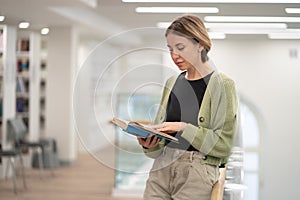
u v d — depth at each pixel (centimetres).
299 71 677
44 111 919
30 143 748
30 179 741
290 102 693
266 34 595
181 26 154
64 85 868
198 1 454
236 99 170
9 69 741
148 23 507
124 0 471
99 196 621
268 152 698
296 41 659
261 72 670
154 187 175
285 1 437
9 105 745
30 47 827
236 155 250
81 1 520
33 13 660
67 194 636
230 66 650
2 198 615
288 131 696
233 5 453
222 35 589
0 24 712
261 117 700
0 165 734
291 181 688
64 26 852
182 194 172
